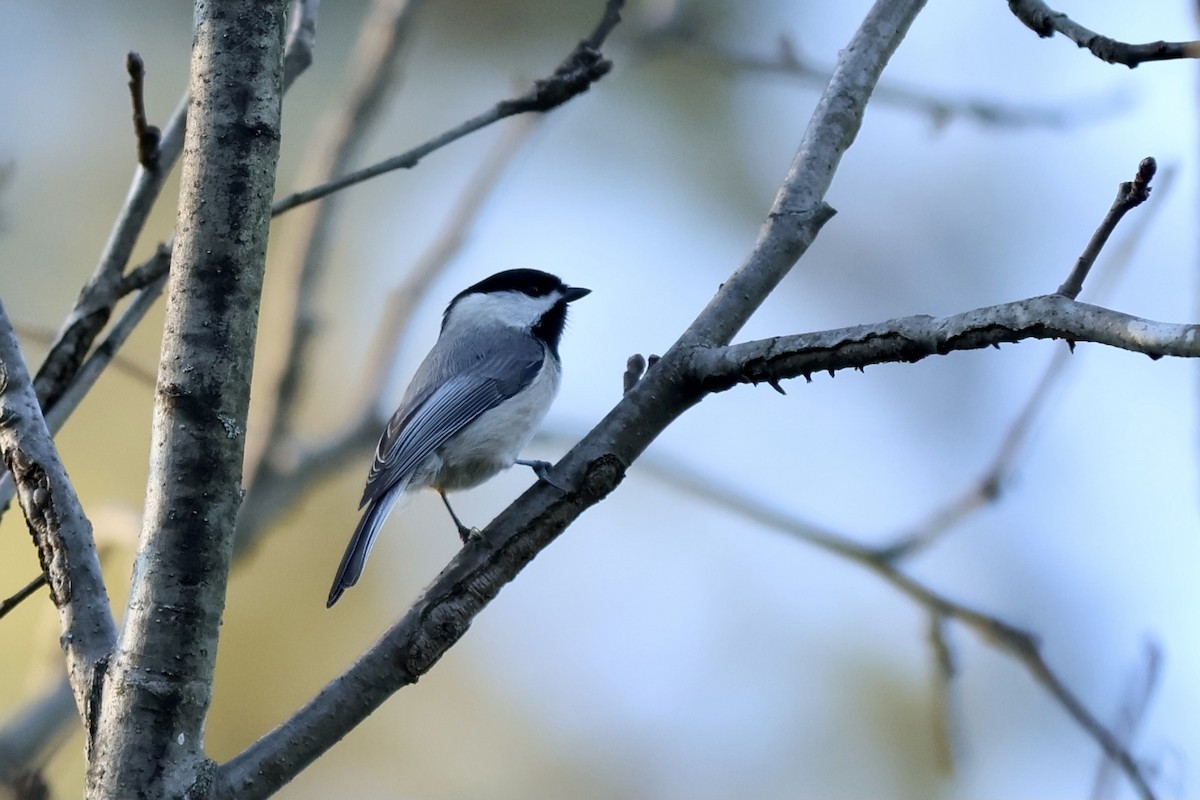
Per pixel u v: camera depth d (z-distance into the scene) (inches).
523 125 455.2
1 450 198.1
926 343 197.9
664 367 235.9
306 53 271.0
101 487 487.5
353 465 442.0
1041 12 224.5
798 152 265.9
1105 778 270.7
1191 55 205.8
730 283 248.4
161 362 182.7
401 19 440.1
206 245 182.1
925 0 281.9
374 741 482.3
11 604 197.3
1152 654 277.6
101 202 556.1
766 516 373.4
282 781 198.7
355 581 332.8
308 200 257.4
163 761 173.2
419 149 264.7
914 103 415.5
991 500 345.4
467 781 478.3
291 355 413.4
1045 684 313.1
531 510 224.1
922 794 457.4
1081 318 173.3
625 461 230.4
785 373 219.9
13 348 202.1
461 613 212.5
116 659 177.2
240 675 479.5
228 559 180.9
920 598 342.0
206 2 188.5
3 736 295.1
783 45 470.0
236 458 181.3
